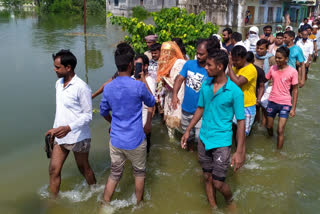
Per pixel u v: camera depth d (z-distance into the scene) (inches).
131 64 123.4
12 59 400.8
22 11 1425.9
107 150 185.2
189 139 184.1
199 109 134.1
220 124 124.0
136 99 121.3
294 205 138.3
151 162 176.1
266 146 193.3
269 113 193.0
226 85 119.6
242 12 998.4
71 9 1359.5
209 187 133.3
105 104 126.0
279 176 161.0
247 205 137.9
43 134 202.2
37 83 304.5
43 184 150.1
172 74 184.1
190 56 312.5
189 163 176.1
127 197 143.1
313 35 442.3
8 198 138.6
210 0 1068.5
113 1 1393.9
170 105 188.9
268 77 191.2
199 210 135.4
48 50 465.1
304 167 169.6
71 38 593.9
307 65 326.6
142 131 127.3
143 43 313.9
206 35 324.8
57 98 128.9
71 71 125.1
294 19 1412.4
